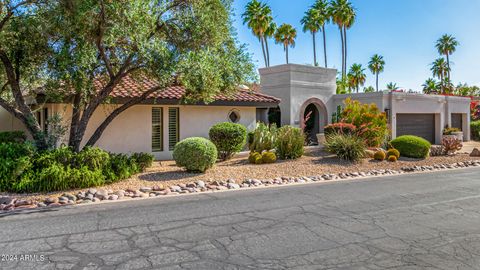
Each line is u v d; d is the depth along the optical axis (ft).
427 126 92.73
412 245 18.89
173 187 33.58
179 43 35.29
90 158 34.32
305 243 19.10
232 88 40.40
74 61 31.01
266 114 83.87
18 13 33.37
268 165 46.26
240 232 20.88
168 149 56.39
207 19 34.99
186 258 16.93
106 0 29.58
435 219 24.06
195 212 25.43
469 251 18.07
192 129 58.59
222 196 31.17
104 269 15.61
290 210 26.21
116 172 36.06
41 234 20.30
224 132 50.70
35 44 33.91
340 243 19.13
